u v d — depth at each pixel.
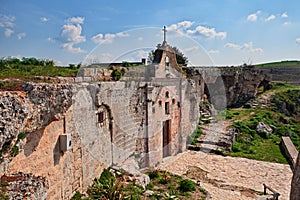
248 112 22.17
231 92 25.28
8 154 4.12
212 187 9.41
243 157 13.50
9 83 5.52
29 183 3.63
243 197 8.80
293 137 17.64
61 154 6.18
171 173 10.21
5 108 3.81
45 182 3.86
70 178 6.65
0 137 3.55
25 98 4.48
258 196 8.91
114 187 7.29
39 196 3.46
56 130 5.93
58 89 5.43
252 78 26.47
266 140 16.97
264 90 29.16
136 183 8.43
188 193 8.55
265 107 23.77
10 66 10.78
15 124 3.90
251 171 11.55
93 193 7.23
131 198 7.23
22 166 4.71
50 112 5.29
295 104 25.50
